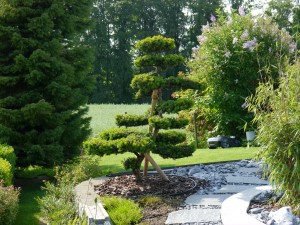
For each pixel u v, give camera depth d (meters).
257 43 11.55
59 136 9.14
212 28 12.55
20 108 9.19
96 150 5.87
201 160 9.17
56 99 9.30
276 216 3.87
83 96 10.19
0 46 9.04
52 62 9.05
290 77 4.45
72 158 9.85
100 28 40.31
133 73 40.16
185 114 13.36
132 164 6.21
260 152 4.49
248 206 4.38
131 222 4.69
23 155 9.08
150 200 5.38
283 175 4.26
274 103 4.43
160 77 6.39
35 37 9.20
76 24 10.28
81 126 10.32
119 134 6.23
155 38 6.57
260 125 4.53
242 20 12.35
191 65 13.12
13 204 4.92
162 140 6.46
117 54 40.69
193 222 4.47
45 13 9.00
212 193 5.79
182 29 42.78
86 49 10.22
